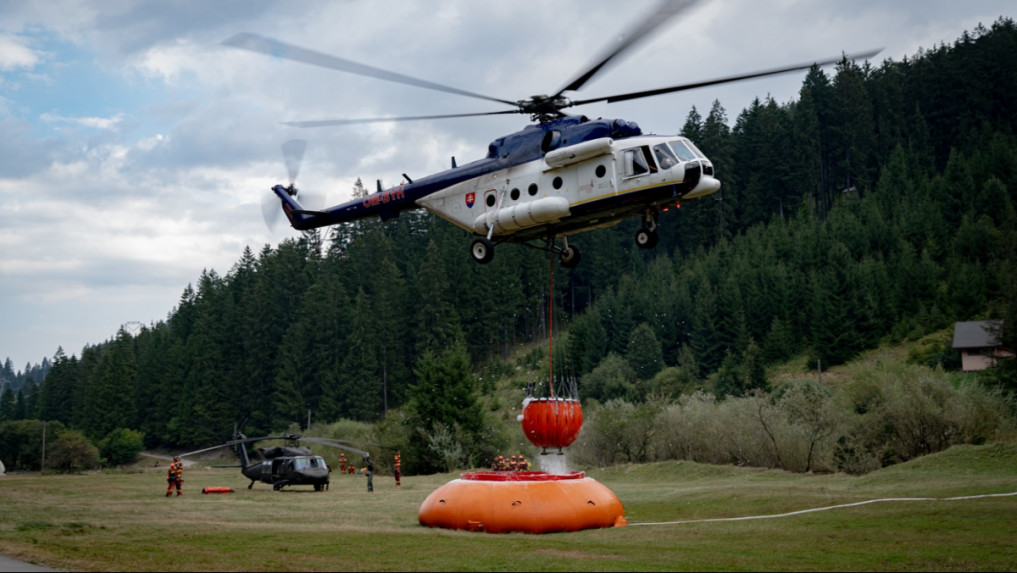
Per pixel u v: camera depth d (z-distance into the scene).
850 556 12.52
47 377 135.38
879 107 147.50
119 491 33.75
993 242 92.50
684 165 17.92
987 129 129.88
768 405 39.47
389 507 24.47
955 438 35.62
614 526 17.05
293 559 11.43
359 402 94.69
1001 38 143.38
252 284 134.00
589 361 95.19
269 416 105.00
